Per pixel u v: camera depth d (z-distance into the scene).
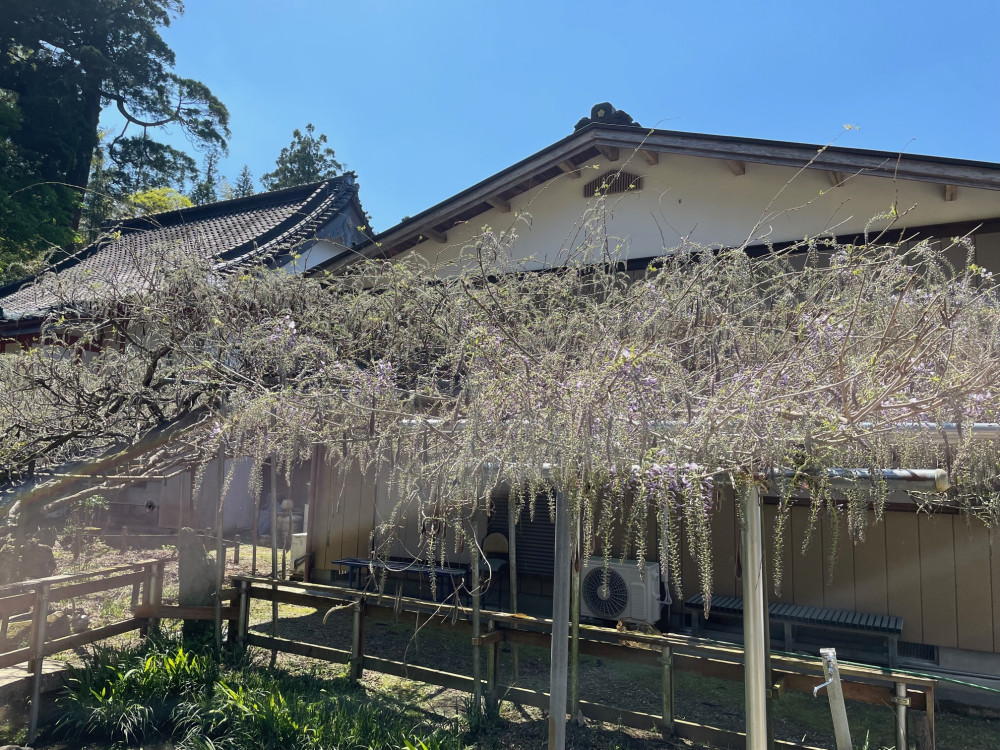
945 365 2.61
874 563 5.60
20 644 5.49
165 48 25.08
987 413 2.58
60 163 22.06
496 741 4.25
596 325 3.31
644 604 5.89
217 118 26.72
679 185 6.18
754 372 2.73
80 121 22.78
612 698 5.14
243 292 4.99
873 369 2.55
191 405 5.27
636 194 6.35
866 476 2.48
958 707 4.98
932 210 5.15
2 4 22.02
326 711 4.30
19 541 5.35
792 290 3.27
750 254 5.82
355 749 3.90
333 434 3.83
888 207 5.30
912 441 2.73
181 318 5.04
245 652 5.58
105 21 23.55
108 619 6.61
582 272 3.97
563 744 2.83
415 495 3.44
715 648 3.97
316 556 8.30
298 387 4.04
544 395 2.73
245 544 11.59
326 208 13.01
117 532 11.46
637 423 2.60
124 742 4.27
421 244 7.22
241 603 5.66
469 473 3.06
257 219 14.27
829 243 3.42
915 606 5.45
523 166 6.50
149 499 12.16
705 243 6.00
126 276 6.08
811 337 2.74
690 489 2.50
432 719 4.60
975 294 2.95
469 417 2.91
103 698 4.48
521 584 7.06
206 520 7.70
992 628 5.17
